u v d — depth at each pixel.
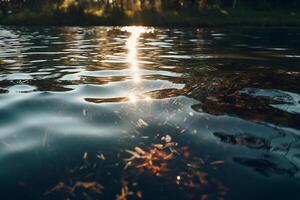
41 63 7.50
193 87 4.63
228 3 43.09
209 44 12.88
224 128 3.05
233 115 3.40
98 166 2.35
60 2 33.72
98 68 6.71
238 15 35.41
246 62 7.62
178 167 2.34
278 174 2.27
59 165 2.38
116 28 25.22
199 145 2.70
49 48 11.14
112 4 32.88
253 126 3.10
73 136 2.88
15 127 3.10
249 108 3.64
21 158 2.48
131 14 31.39
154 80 5.24
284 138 2.85
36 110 3.60
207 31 22.06
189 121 3.23
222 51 10.25
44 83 5.08
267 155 2.53
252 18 33.50
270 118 3.33
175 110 3.56
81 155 2.52
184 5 36.81
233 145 2.70
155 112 3.49
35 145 2.71
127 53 9.66
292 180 2.21
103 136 2.88
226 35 18.45
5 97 4.14
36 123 3.20
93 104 3.80
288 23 31.11
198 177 2.22
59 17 30.38
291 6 44.69
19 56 8.88
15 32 19.95
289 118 3.34
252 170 2.31
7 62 7.68
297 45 12.73
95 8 32.62
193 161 2.43
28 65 7.19
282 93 4.32
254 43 13.52
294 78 5.44
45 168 2.33
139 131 2.99
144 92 4.39
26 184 2.15
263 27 27.59
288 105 3.78
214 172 2.28
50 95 4.24
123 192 2.05
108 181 2.16
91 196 2.01
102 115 3.41
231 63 7.40
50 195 2.02
